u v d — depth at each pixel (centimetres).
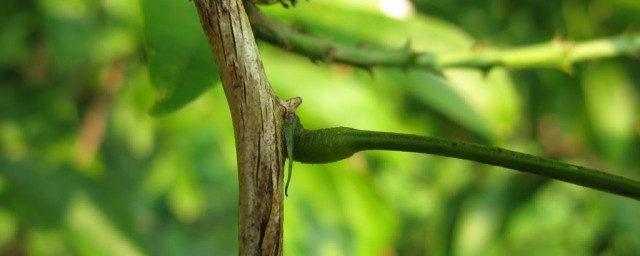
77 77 76
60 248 67
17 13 75
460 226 87
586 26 77
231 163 65
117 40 67
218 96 63
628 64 80
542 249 100
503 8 82
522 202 87
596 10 76
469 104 62
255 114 31
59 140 74
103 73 74
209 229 112
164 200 103
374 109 63
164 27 40
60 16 67
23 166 65
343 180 66
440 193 90
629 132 80
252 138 31
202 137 75
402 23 59
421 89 62
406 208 97
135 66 71
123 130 77
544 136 83
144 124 75
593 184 30
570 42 46
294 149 31
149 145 76
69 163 66
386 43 58
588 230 97
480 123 62
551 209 101
